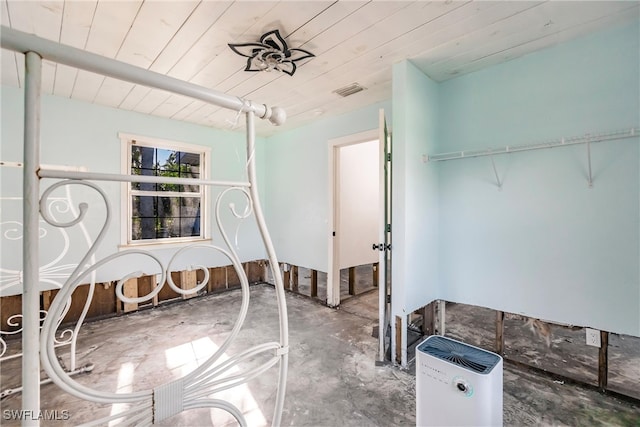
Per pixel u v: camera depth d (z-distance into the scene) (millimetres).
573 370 2129
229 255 1061
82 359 2410
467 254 2496
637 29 1774
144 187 3633
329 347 2621
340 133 3586
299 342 2723
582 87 1951
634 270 1803
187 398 925
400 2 1615
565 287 2039
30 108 677
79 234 3117
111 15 1717
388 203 2510
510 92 2254
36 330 688
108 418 786
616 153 1851
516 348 2441
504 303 2305
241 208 4504
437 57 2211
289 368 2281
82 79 2639
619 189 1843
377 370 2246
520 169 2215
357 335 2869
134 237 3576
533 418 1726
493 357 1473
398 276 2297
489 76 2361
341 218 4184
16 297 2805
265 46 2045
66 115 3064
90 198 3193
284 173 4410
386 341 2510
